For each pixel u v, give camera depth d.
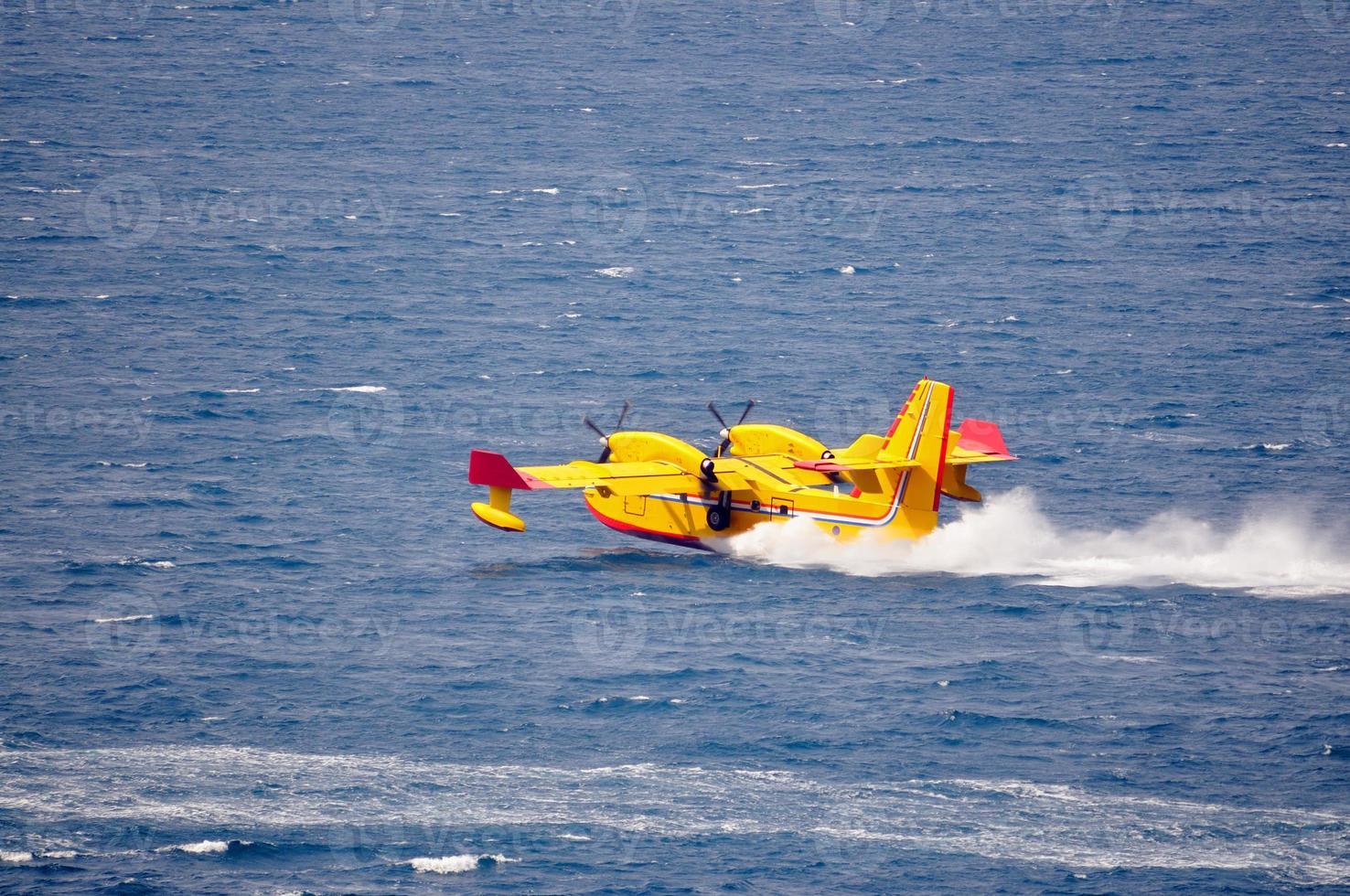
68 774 168.50
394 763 173.00
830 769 171.38
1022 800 163.88
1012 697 189.00
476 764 172.75
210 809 161.25
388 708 187.25
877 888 147.25
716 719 183.88
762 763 173.12
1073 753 174.50
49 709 185.75
